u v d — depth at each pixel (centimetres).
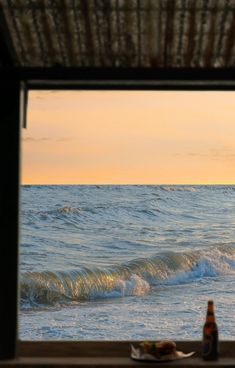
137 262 1756
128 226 2172
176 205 2275
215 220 2261
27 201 2112
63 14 341
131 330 1573
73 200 2142
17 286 355
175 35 351
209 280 1853
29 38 351
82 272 1652
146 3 336
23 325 1523
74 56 359
